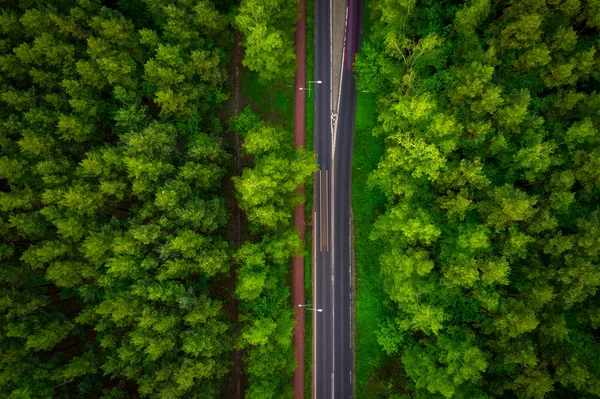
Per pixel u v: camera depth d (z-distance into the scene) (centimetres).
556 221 4925
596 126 5191
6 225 5072
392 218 5634
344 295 6669
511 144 5488
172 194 5103
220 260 5388
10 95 5041
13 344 4984
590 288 4781
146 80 5694
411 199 5656
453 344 5278
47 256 5012
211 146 5556
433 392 5238
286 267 6600
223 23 5894
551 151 4991
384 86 6194
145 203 5378
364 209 6744
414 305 5366
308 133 6888
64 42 5459
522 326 4719
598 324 4831
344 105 6900
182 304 5156
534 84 5619
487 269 4934
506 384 5097
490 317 5400
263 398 5375
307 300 6675
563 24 5284
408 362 5675
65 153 5528
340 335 6619
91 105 5469
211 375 5462
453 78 5550
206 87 6025
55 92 5569
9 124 5084
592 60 5031
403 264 5344
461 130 5150
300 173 5547
